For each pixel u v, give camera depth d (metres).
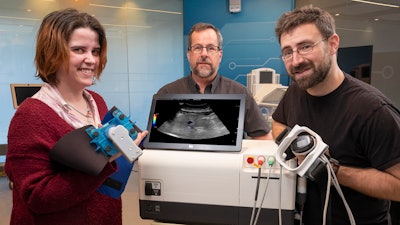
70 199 0.72
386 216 1.01
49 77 0.86
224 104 0.97
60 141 0.69
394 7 3.26
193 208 0.88
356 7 3.44
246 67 3.90
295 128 0.77
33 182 0.72
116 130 0.67
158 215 0.91
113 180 0.86
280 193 0.82
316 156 0.71
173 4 4.29
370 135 0.86
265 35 3.79
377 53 3.39
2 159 3.75
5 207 2.78
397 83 3.30
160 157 0.89
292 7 3.68
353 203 0.94
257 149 0.90
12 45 3.73
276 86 2.72
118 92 4.26
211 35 1.56
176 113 0.99
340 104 0.94
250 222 0.82
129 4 4.13
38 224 0.80
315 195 0.86
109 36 4.11
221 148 0.89
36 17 3.77
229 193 0.85
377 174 0.83
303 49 0.86
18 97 3.00
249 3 3.78
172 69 4.45
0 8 3.61
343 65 3.44
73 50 0.82
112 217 0.98
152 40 4.30
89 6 3.96
